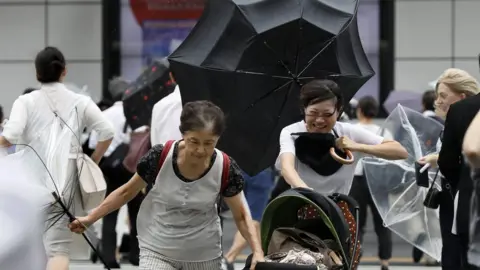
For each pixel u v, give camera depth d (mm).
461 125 13094
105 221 24078
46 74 16406
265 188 22594
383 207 16562
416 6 37750
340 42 14984
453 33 37781
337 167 13695
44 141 15742
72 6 38344
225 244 31406
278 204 12062
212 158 12023
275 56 14961
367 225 34188
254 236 12250
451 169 13344
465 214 13125
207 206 12242
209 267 12578
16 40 38719
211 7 15469
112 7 38062
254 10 14938
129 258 24797
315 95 13492
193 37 15500
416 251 27234
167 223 12336
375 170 16531
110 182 23078
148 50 37781
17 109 16188
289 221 12453
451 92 15195
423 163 15195
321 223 12266
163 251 12398
